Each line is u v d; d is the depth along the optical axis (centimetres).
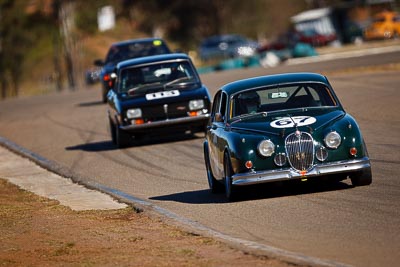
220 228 4062
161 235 3988
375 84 10038
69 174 6619
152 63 7956
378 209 4078
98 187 5859
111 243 3925
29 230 4419
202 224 4200
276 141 4484
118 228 4291
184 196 5188
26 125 10831
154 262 3406
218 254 3444
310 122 4575
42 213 4953
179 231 4031
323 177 4528
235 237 3809
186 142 7762
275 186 4588
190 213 4547
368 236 3562
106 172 6694
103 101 12325
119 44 11281
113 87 8175
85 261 3566
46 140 9181
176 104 7625
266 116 4750
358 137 4534
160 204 4975
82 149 8188
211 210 4556
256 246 3500
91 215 4759
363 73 11644
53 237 4197
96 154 7738
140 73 7900
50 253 3809
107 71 11194
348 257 3250
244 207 4509
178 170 6334
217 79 14075
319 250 3403
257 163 4491
